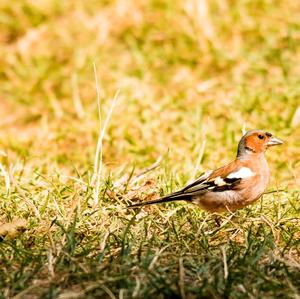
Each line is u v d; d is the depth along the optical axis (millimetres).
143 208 10125
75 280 7727
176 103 15156
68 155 13398
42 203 10156
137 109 15023
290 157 12703
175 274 7840
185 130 13922
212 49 17062
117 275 7648
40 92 17016
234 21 17844
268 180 10102
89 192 10375
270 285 7426
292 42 16625
